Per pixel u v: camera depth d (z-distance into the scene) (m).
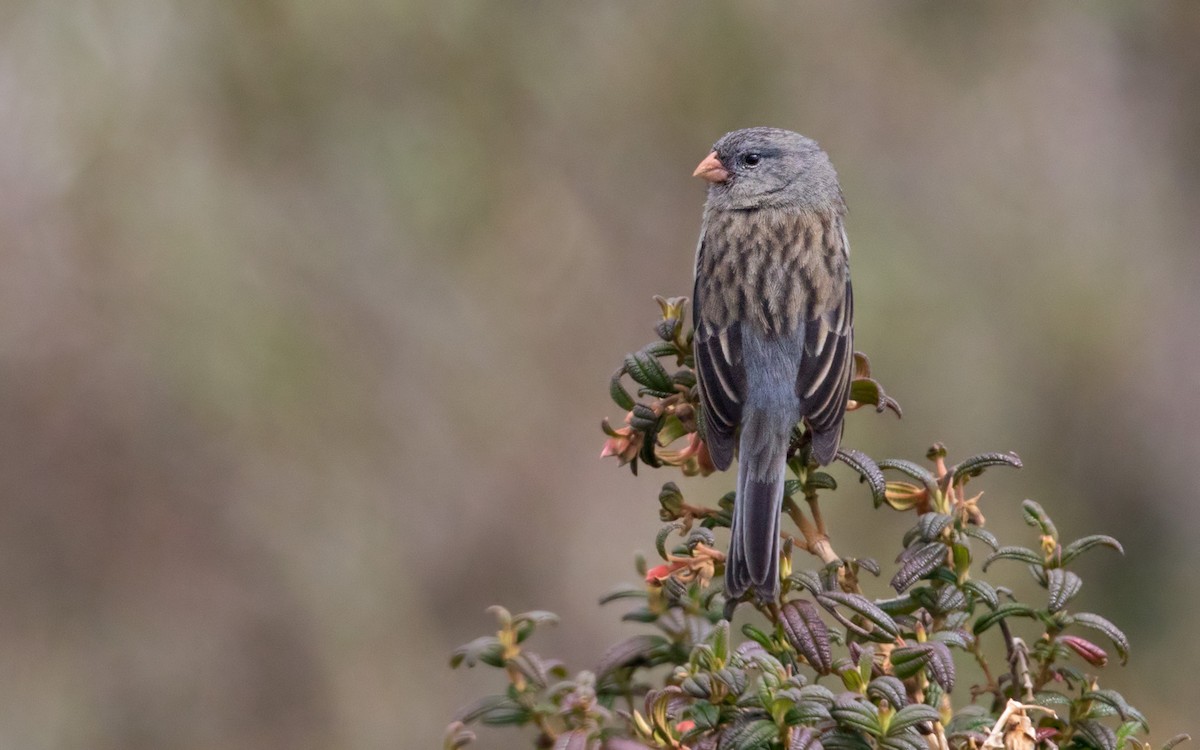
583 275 15.19
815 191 7.65
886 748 4.35
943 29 15.13
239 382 14.40
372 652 14.38
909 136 14.85
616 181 15.10
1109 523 14.31
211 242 14.49
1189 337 14.85
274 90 14.78
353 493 14.62
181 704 14.08
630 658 5.71
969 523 5.12
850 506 12.80
